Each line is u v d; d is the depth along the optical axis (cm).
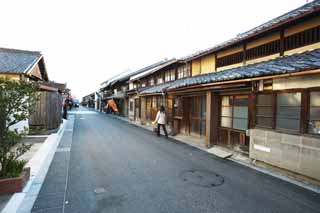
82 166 568
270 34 707
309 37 585
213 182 468
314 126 454
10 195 383
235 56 876
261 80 586
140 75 1967
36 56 1336
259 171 545
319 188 433
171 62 1405
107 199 379
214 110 827
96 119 2170
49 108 1201
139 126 1612
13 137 406
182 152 755
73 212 333
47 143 841
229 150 746
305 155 461
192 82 830
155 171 538
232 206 361
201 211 343
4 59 1198
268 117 564
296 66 452
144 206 356
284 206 362
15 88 404
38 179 467
